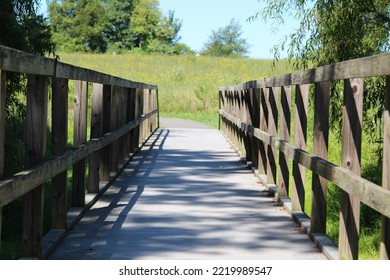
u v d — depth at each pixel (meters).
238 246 8.29
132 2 143.62
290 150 10.16
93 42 138.62
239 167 16.78
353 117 6.93
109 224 9.48
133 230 9.10
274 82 11.80
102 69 73.31
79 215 9.71
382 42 13.36
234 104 22.08
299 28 13.92
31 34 12.03
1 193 5.48
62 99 8.41
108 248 8.06
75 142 10.15
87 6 136.62
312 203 8.71
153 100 29.17
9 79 12.09
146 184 13.52
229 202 11.49
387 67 5.36
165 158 18.75
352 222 7.08
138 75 67.50
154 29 144.00
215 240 8.59
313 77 8.30
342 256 7.18
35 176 6.63
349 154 6.96
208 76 67.81
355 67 6.32
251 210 10.74
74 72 8.55
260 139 13.84
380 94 13.48
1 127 5.65
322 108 8.51
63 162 8.09
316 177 8.65
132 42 144.12
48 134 20.70
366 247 10.12
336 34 13.30
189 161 18.08
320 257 7.80
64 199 8.63
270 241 8.59
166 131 30.25
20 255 8.77
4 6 11.38
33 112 7.14
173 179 14.36
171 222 9.68
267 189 12.85
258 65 82.50
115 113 13.55
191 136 27.42
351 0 12.65
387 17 13.35
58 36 134.50
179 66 74.81
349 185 6.55
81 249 8.00
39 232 7.16
